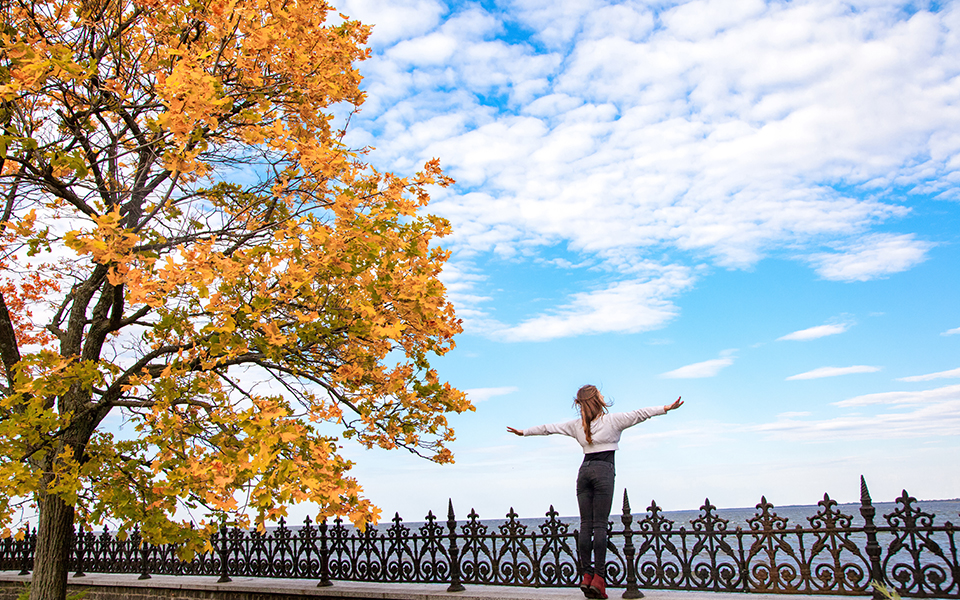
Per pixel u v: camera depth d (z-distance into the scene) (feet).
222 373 20.39
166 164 14.61
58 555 21.22
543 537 20.02
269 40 16.98
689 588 18.06
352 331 18.74
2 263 22.79
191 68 14.52
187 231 20.76
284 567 26.76
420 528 22.68
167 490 15.51
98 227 13.97
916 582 15.39
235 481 14.03
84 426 21.08
